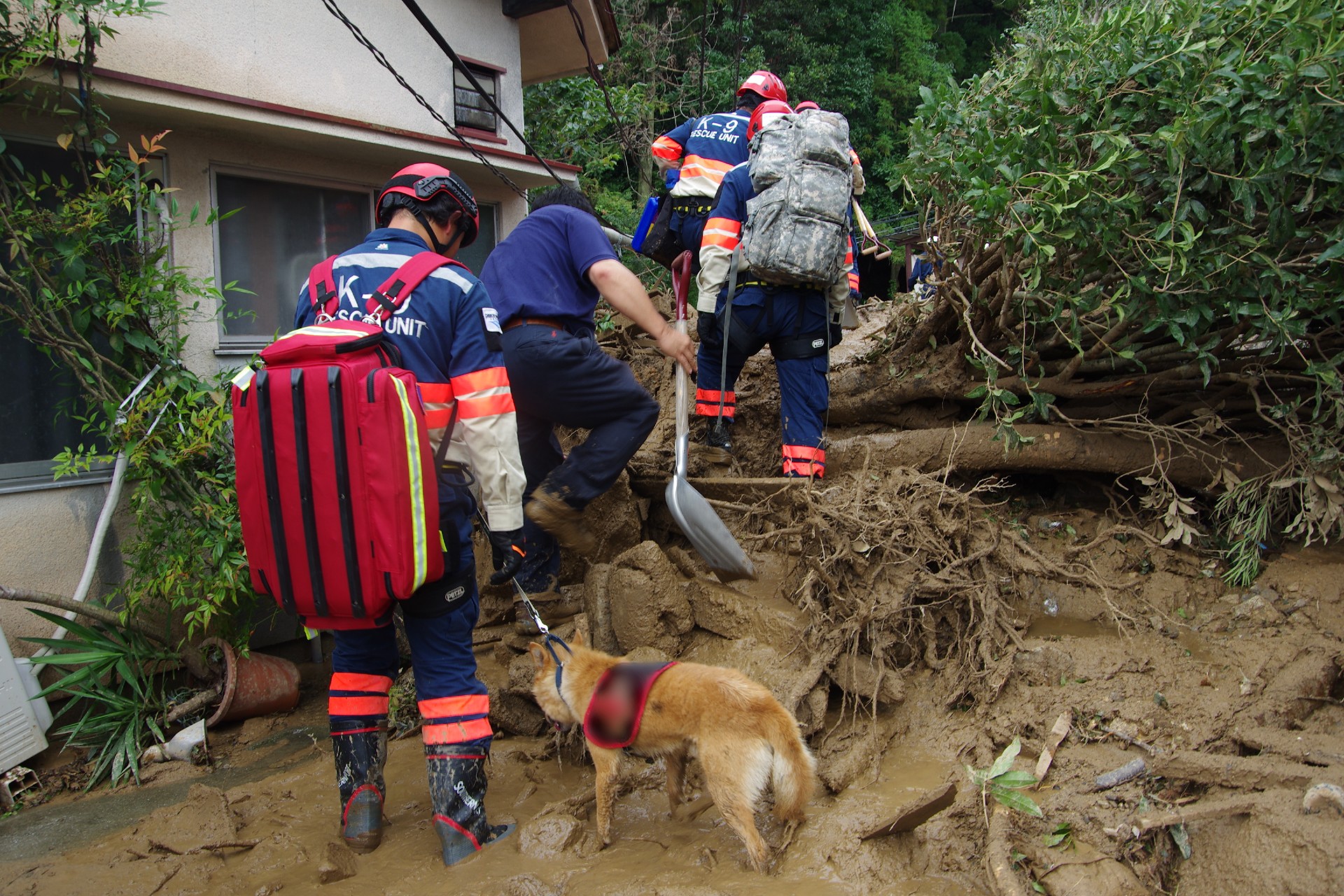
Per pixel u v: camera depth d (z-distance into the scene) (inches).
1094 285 157.6
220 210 215.2
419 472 101.0
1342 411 146.6
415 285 108.4
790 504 156.2
